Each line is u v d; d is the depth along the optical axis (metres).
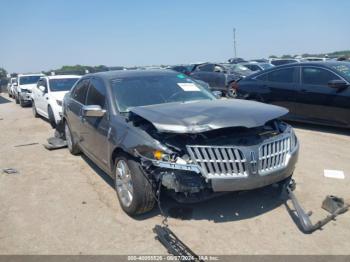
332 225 3.50
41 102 10.65
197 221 3.67
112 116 4.23
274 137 3.65
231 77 14.66
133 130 3.74
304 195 4.22
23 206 4.25
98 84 5.02
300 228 3.46
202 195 3.43
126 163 3.77
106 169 4.48
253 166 3.36
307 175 4.89
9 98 23.94
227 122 3.33
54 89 10.27
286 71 8.15
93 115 4.33
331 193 4.27
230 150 3.32
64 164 5.94
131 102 4.42
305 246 3.15
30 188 4.86
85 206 4.18
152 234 3.46
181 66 18.81
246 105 3.99
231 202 4.07
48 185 4.95
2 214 4.05
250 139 3.52
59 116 9.12
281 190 4.01
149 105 4.20
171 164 3.31
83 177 5.23
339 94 7.03
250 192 4.26
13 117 12.57
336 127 7.82
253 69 18.28
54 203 4.30
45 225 3.74
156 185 3.60
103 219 3.82
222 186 3.29
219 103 4.14
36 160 6.28
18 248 3.31
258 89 8.64
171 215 3.81
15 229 3.68
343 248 3.10
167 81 4.98
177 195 3.52
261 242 3.24
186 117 3.43
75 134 5.95
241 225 3.56
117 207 4.11
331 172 4.99
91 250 3.23
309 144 6.54
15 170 5.69
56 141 7.39
